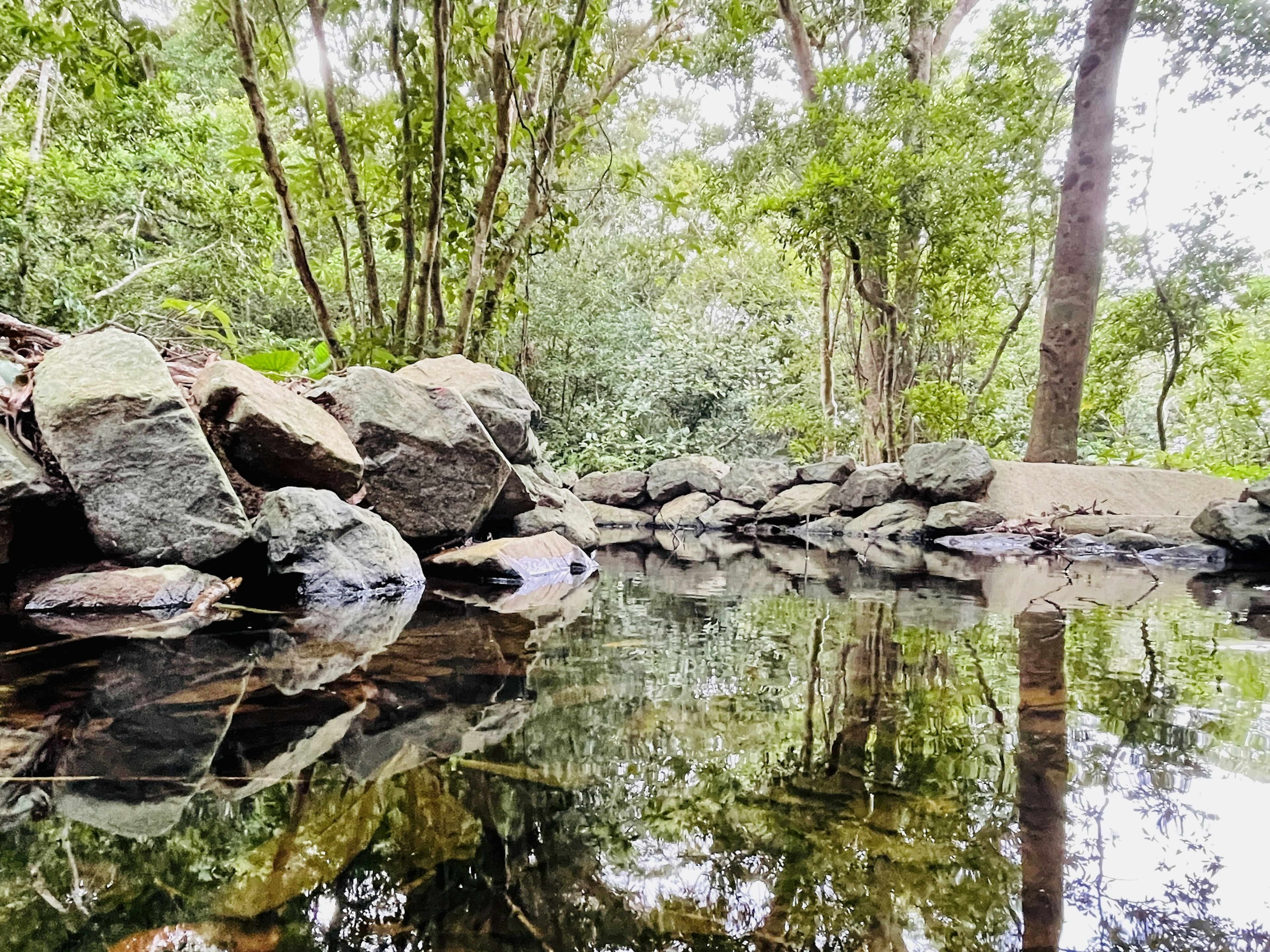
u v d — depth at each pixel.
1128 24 4.59
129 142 5.33
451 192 3.69
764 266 9.91
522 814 0.69
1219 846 0.62
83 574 1.79
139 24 2.97
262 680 1.16
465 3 3.03
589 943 0.49
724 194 7.25
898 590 2.47
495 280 3.81
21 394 1.85
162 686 1.11
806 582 2.69
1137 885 0.56
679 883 0.56
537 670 1.26
